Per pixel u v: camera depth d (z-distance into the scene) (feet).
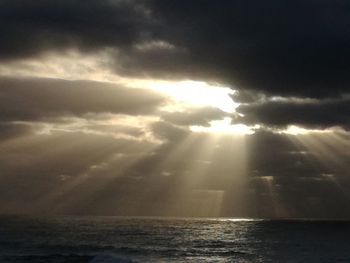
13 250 265.13
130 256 252.01
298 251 286.66
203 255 268.41
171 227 556.51
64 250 268.62
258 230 509.76
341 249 298.35
